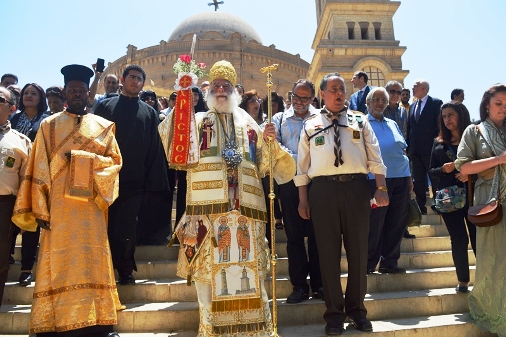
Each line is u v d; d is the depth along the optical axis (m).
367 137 4.10
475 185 4.34
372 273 5.11
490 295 4.03
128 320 3.99
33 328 3.47
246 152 3.95
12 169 4.20
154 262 5.12
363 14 24.48
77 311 3.46
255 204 3.84
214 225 3.67
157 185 4.92
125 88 4.95
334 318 3.84
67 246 3.61
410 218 5.34
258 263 3.71
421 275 5.08
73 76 4.04
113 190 3.89
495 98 4.21
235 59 31.31
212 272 3.57
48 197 3.78
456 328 4.08
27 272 4.66
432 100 7.37
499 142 4.17
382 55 23.66
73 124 3.98
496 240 4.05
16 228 4.98
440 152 5.02
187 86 3.84
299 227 4.55
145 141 4.89
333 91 4.10
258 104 5.56
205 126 3.94
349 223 3.90
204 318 3.53
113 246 4.56
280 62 32.94
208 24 36.31
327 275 3.88
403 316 4.44
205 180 3.75
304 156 4.21
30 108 5.61
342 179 3.91
